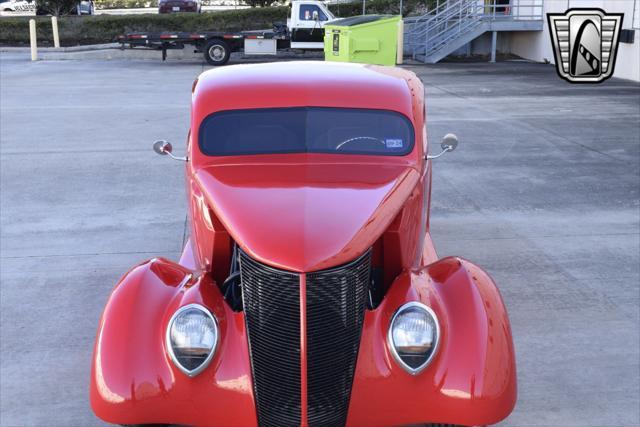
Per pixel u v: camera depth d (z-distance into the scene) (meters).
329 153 4.84
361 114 4.96
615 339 5.56
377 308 3.99
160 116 14.80
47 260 7.18
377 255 4.51
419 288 4.05
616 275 6.73
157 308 3.95
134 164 10.86
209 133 4.92
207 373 3.74
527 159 11.05
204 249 4.60
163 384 3.70
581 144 12.00
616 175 10.10
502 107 15.79
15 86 19.28
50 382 5.02
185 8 38.81
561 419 4.54
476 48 28.66
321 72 5.39
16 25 31.69
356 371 3.76
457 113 15.00
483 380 3.67
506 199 9.05
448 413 3.68
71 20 32.19
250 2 38.81
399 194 4.39
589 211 8.58
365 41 20.48
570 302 6.18
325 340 3.72
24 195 9.32
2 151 11.68
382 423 3.73
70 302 6.25
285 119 4.95
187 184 5.23
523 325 5.77
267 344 3.76
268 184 4.44
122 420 3.66
